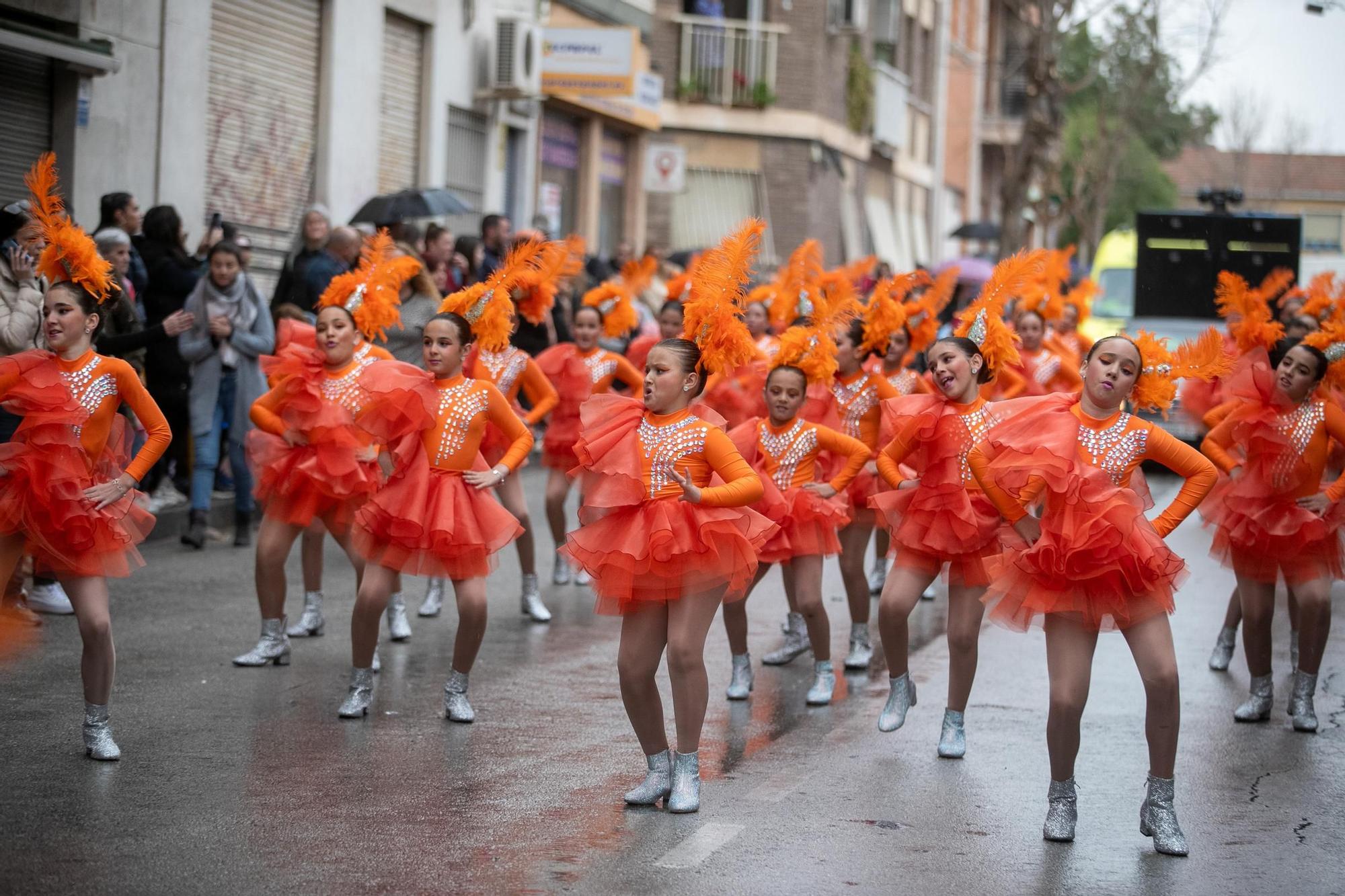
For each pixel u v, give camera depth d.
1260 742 7.54
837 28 30.55
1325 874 5.55
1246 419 7.92
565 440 11.25
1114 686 8.75
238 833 5.57
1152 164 50.56
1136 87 42.75
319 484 8.12
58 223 6.68
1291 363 7.73
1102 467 6.00
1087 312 15.01
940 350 7.26
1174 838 5.75
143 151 14.26
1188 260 23.97
